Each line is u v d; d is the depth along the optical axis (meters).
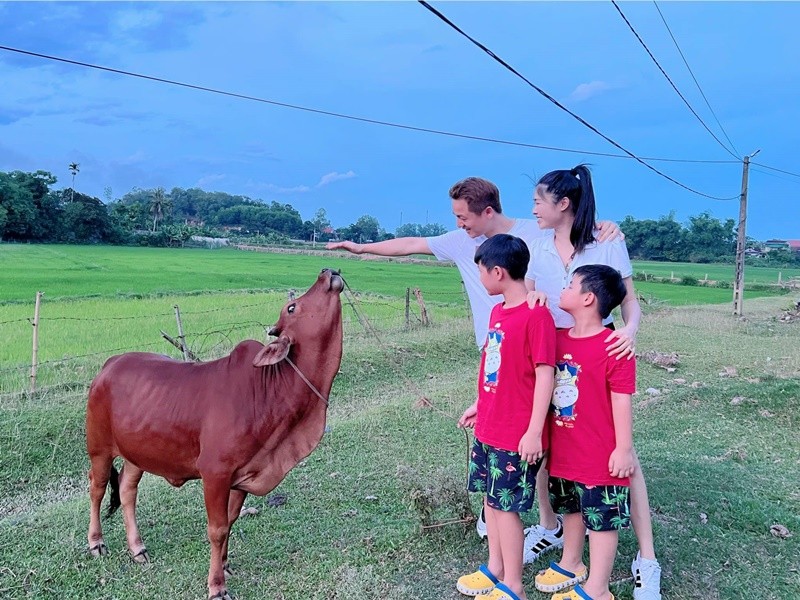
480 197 3.68
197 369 3.58
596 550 3.10
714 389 8.09
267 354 3.23
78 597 3.40
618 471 3.01
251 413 3.32
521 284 3.19
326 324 3.40
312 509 4.52
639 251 83.38
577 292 3.09
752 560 3.77
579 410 3.09
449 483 4.21
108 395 3.65
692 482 4.90
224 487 3.33
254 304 17.34
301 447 3.50
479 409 3.29
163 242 73.25
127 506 3.82
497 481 3.12
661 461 5.42
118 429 3.58
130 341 11.47
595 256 3.42
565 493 3.30
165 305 17.19
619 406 3.02
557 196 3.39
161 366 3.66
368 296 21.61
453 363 11.05
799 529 4.16
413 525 4.20
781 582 3.53
